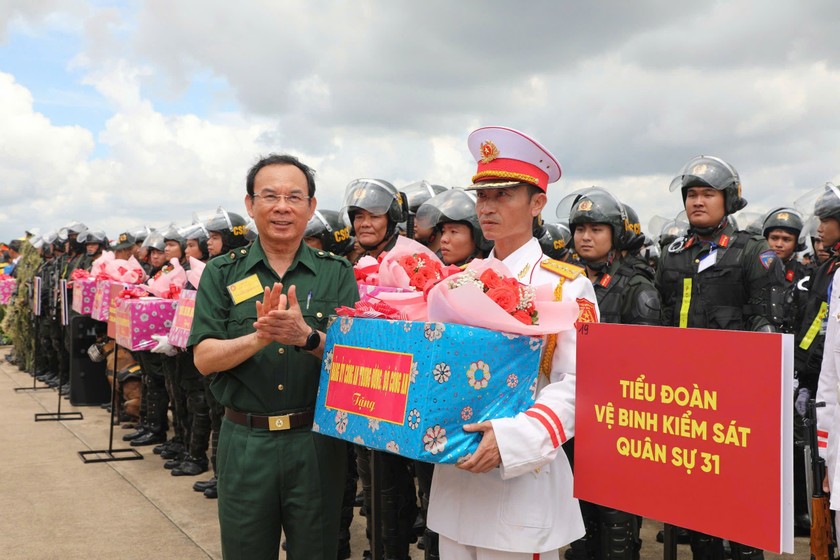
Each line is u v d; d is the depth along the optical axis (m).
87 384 9.62
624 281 4.35
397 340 2.16
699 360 1.82
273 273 2.78
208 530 5.08
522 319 2.13
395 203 4.96
